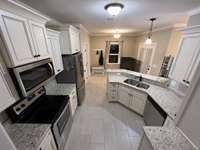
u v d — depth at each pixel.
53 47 2.08
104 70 6.77
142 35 5.50
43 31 1.61
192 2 1.66
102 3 1.73
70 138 2.13
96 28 4.37
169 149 1.01
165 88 2.62
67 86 2.62
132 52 6.80
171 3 1.72
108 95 3.38
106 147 1.96
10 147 0.62
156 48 4.28
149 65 4.74
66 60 2.74
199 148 0.94
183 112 1.17
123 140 2.10
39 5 1.78
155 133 1.20
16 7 1.04
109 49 6.69
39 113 1.60
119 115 2.82
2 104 0.94
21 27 1.16
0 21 0.91
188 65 1.62
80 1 1.64
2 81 0.95
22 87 1.10
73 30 2.86
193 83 1.03
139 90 2.61
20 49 1.14
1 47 0.96
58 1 1.63
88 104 3.34
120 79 3.36
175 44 3.53
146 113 2.41
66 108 1.96
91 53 6.76
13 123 1.35
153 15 2.41
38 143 1.09
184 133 1.15
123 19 2.79
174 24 3.25
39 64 1.43
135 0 1.62
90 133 2.25
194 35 1.52
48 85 2.42
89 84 5.02
